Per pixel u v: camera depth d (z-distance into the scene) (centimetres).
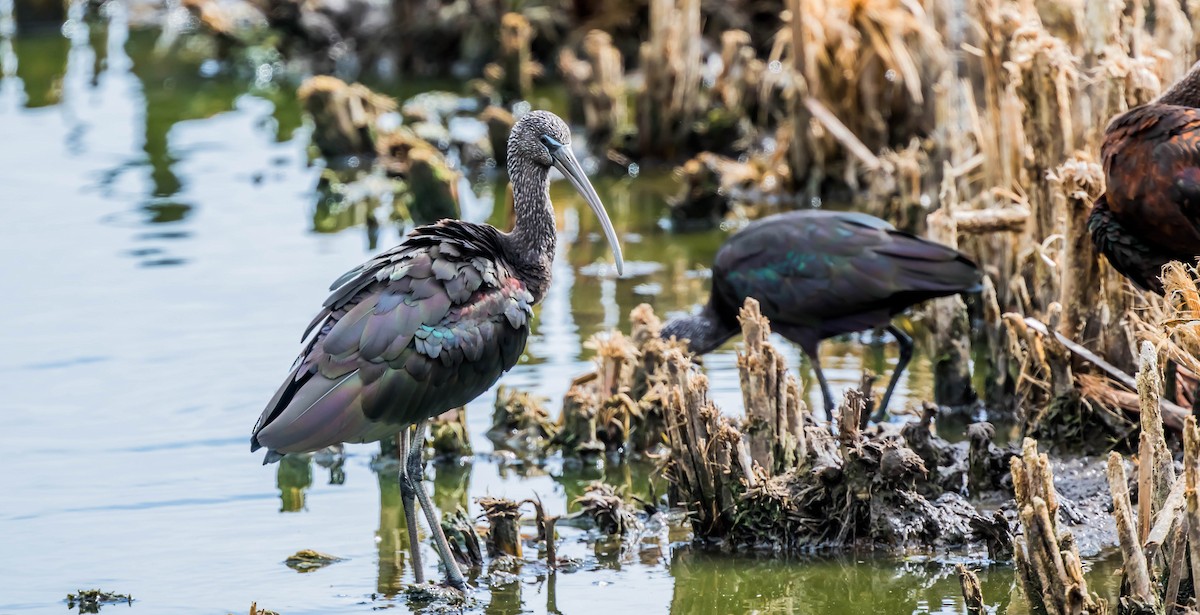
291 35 2958
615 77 2373
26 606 1025
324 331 1002
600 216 1153
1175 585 850
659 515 1184
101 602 1031
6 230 1925
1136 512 1083
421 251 1024
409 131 2338
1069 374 1202
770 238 1348
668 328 1421
